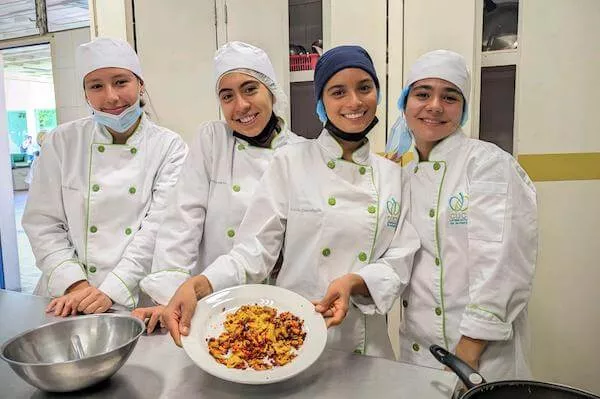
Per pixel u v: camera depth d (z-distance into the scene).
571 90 1.66
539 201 1.73
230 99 1.22
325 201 1.10
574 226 1.74
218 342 0.84
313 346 0.81
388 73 1.78
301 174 1.12
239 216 1.27
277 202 1.13
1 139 3.70
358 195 1.11
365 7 1.78
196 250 1.27
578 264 1.76
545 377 1.83
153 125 1.52
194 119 2.13
